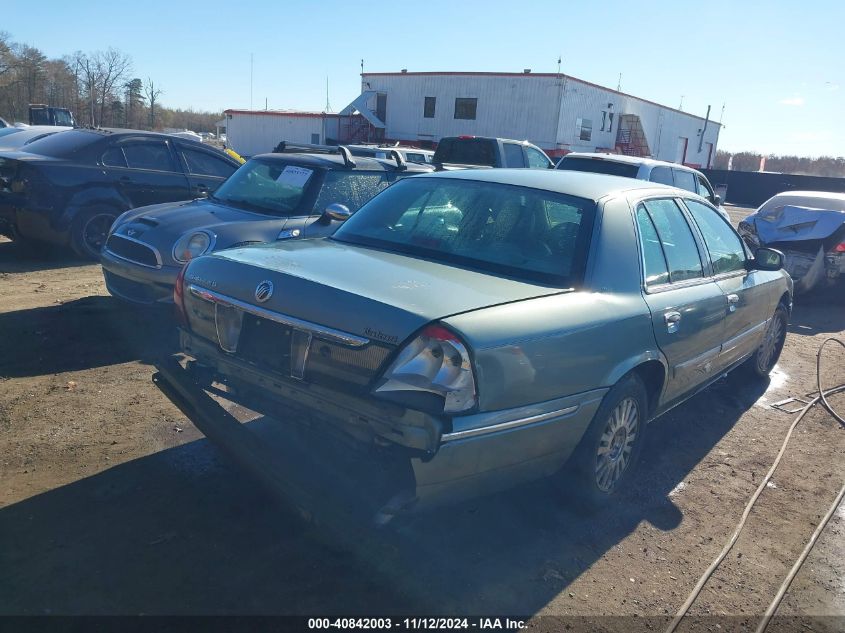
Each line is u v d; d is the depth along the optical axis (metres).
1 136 14.19
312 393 2.91
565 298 3.25
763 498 4.12
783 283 5.94
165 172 9.28
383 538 2.71
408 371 2.66
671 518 3.79
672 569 3.31
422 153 15.02
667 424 5.19
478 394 2.71
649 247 3.97
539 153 15.83
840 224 9.80
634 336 3.52
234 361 3.24
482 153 14.50
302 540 3.19
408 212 3.99
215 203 6.66
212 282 3.38
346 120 38.41
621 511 3.81
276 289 3.07
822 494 4.22
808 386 6.35
